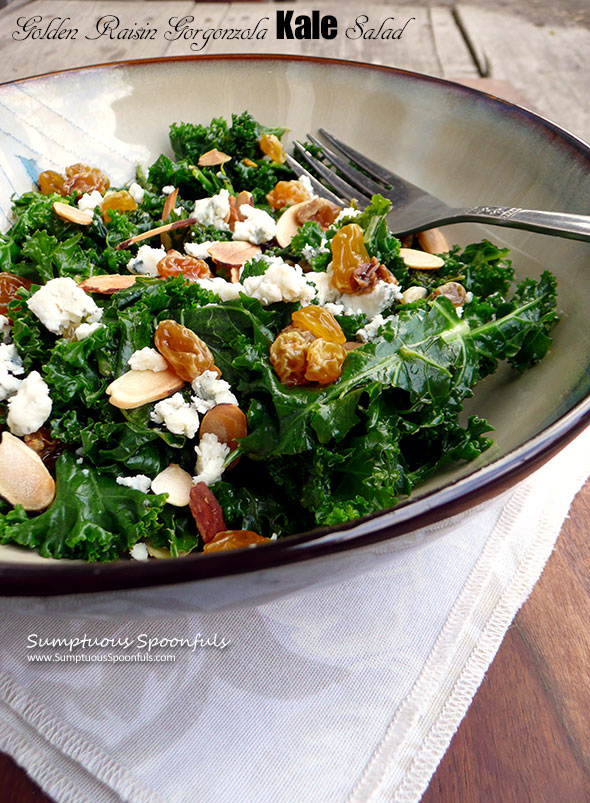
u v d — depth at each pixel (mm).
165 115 364
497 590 259
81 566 179
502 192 318
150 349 250
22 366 263
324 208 319
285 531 243
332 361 241
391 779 223
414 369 248
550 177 300
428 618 251
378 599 253
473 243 321
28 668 237
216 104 365
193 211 333
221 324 260
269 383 243
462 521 206
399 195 337
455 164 336
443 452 254
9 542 233
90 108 351
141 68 354
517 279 296
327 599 252
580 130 486
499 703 242
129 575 177
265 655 241
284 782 221
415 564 261
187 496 242
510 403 260
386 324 256
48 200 322
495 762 232
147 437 245
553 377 253
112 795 219
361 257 277
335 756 225
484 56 585
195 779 220
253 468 252
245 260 300
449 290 285
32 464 239
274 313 261
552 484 287
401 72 347
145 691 233
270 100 365
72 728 227
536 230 275
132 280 281
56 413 252
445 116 337
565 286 275
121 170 358
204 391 249
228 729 228
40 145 338
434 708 235
